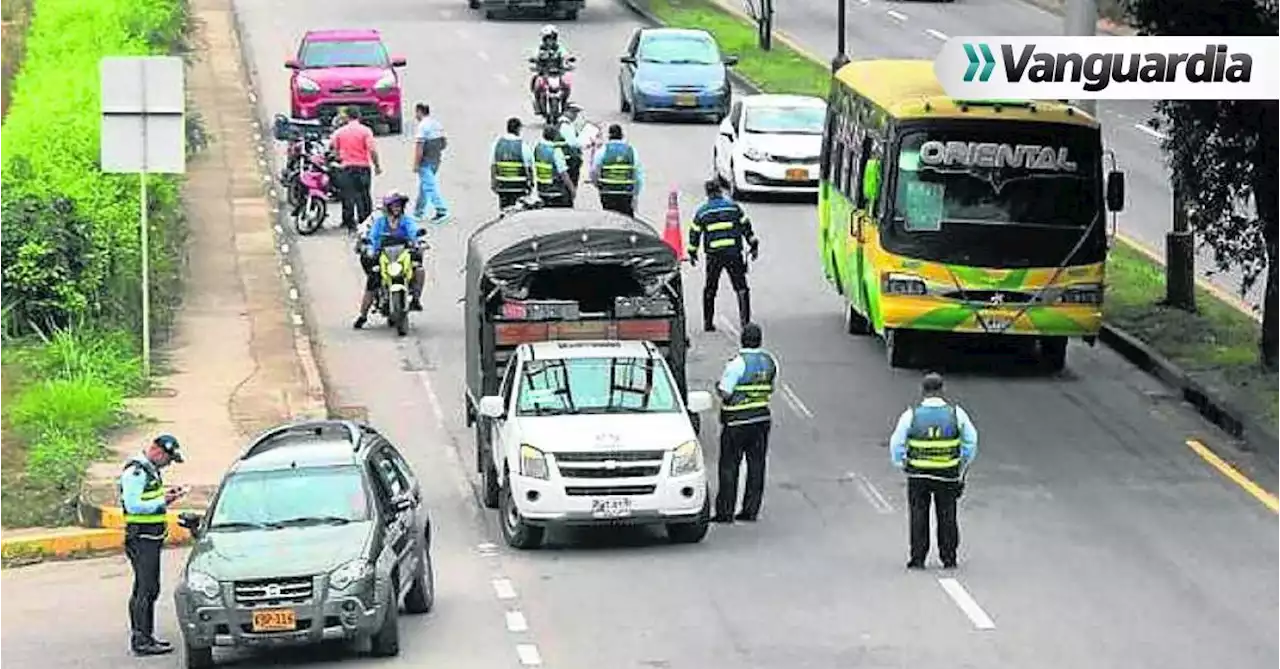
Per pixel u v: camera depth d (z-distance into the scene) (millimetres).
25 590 50812
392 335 74500
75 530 53906
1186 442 62094
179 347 70625
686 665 43188
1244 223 66375
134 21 114562
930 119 68062
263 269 81875
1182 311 75688
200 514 50125
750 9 142500
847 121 75688
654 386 53812
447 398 67000
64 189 74062
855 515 55125
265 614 42531
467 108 115312
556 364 54094
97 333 69875
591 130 97375
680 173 100312
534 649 44500
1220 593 48250
